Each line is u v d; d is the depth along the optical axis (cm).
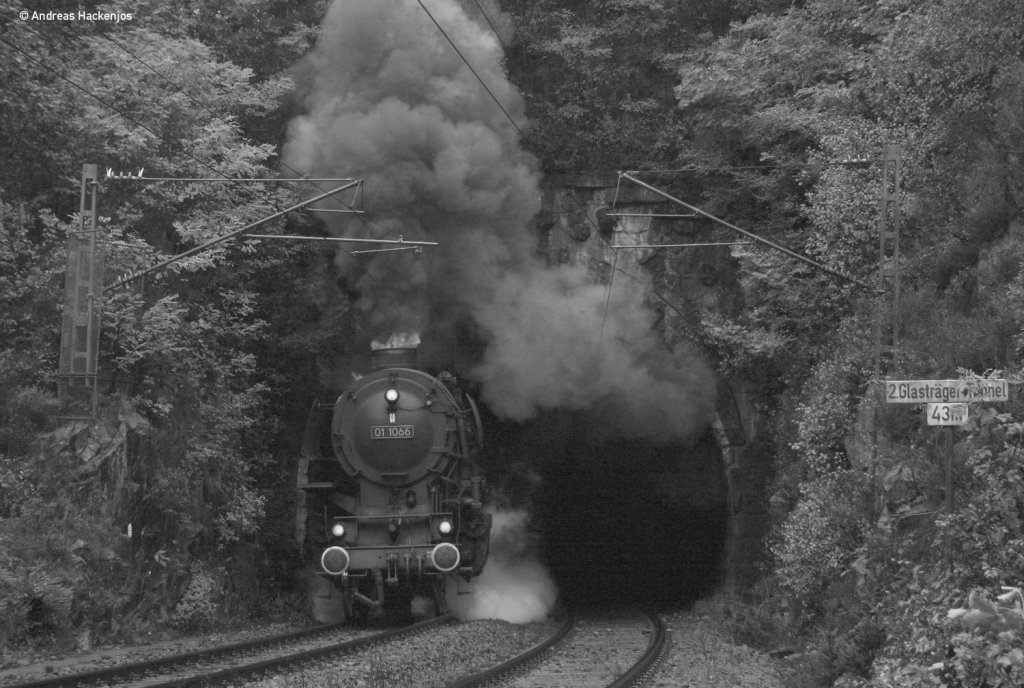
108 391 2148
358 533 2423
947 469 1366
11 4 2134
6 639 1620
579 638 2367
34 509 1859
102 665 1562
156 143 2316
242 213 2492
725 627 2375
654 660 1828
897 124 2289
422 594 2550
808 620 2030
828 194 2322
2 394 1989
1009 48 2052
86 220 2098
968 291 1908
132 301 2189
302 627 2398
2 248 2123
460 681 1402
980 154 2025
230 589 2434
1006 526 1334
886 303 2052
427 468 2441
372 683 1417
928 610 1362
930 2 2164
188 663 1587
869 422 2006
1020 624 1055
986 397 1293
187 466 2277
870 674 1420
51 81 2267
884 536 1744
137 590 2041
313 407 2575
